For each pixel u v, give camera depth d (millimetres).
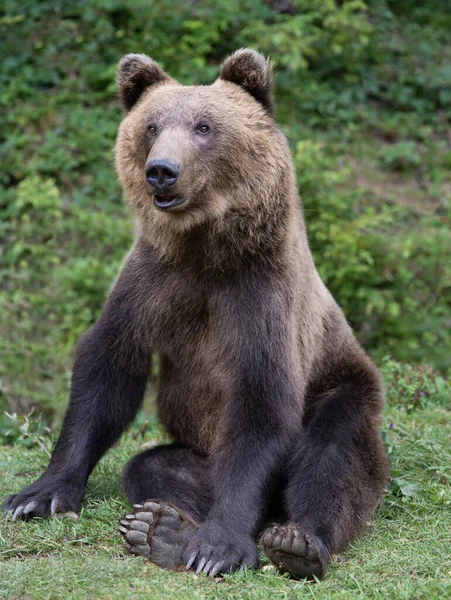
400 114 26172
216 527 9008
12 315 21078
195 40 25391
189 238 10000
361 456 9953
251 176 9977
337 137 25031
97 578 8297
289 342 9914
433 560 8875
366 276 21766
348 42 26234
